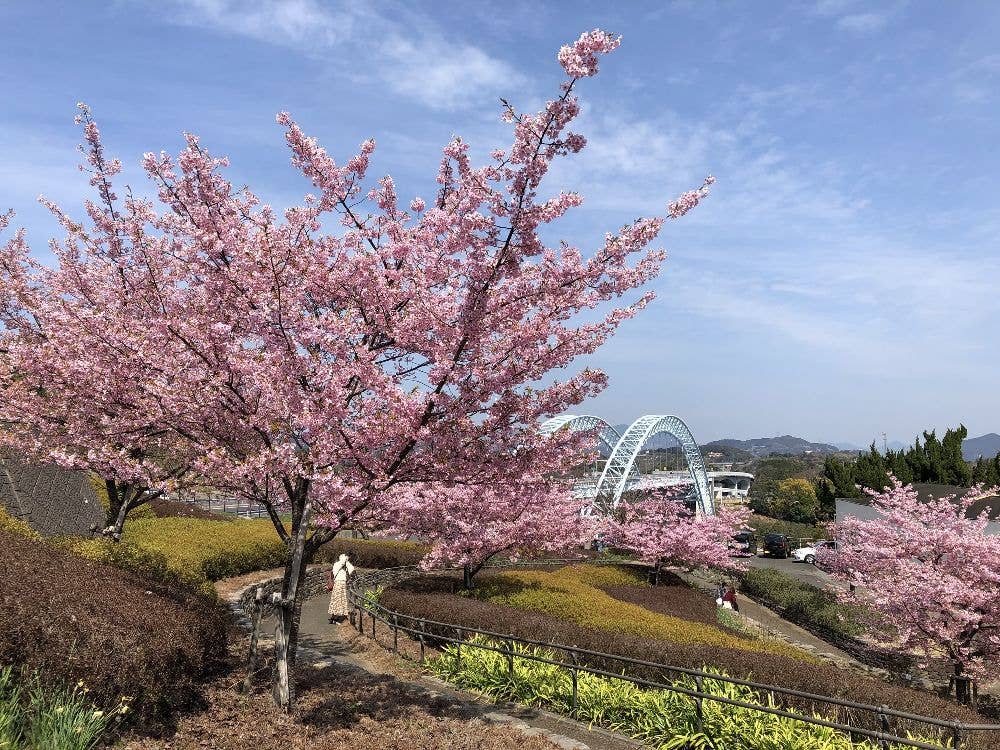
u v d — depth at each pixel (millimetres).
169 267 9703
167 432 9266
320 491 7930
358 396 8547
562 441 8742
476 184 7426
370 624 15938
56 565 8320
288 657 8383
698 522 31016
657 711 8906
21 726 5230
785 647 15164
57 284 10805
